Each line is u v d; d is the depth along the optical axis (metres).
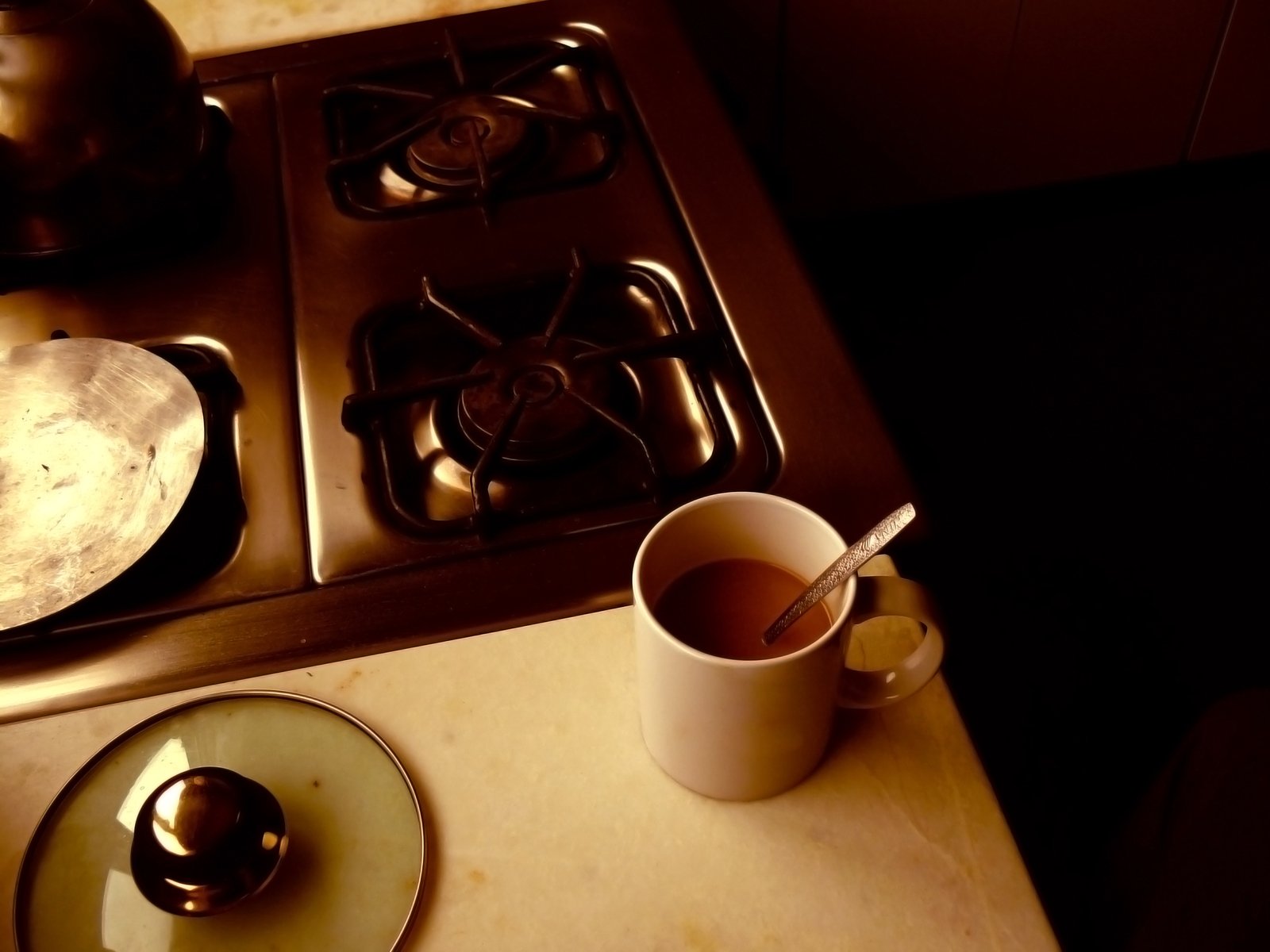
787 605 0.51
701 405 0.71
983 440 1.74
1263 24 1.76
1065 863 1.27
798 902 0.49
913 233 2.05
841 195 1.97
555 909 0.49
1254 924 0.66
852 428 0.68
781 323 0.75
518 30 1.04
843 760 0.53
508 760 0.54
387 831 0.51
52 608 0.60
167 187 0.81
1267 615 1.49
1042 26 1.73
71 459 0.67
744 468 0.66
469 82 0.96
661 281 0.79
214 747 0.55
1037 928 0.47
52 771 0.55
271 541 0.65
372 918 0.48
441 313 0.76
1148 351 1.83
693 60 0.99
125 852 0.51
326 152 0.93
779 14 1.66
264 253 0.85
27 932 0.48
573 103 0.98
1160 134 1.93
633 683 0.57
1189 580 1.54
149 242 0.83
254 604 0.61
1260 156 2.02
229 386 0.74
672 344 0.71
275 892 0.49
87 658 0.59
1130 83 1.83
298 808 0.52
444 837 0.51
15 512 0.65
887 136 1.87
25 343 0.78
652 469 0.65
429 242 0.84
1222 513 1.61
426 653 0.59
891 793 0.52
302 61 1.04
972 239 2.04
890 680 0.51
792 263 0.79
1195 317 1.87
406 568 0.62
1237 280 1.92
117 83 0.75
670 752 0.51
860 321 1.93
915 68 1.76
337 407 0.72
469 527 0.64
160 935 0.48
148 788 0.53
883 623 0.58
